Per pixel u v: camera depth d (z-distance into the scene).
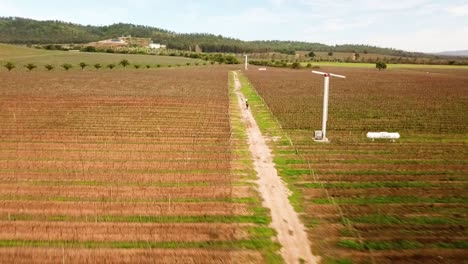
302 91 65.75
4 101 47.03
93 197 18.98
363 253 14.63
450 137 32.94
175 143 29.33
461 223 17.00
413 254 14.60
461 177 22.80
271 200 19.30
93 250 14.40
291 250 14.80
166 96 54.81
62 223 16.34
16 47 188.25
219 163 24.72
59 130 32.53
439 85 80.44
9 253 14.14
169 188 20.27
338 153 27.55
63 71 102.19
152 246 14.79
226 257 14.24
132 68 126.00
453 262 14.09
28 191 19.58
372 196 19.94
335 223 16.98
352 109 46.75
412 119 40.75
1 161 24.19
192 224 16.53
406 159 26.33
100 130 32.88
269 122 38.62
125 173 22.42
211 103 49.12
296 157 26.52
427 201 19.36
